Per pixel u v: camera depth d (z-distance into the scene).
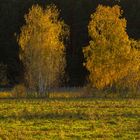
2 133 66.19
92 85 141.00
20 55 143.62
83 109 97.56
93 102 115.69
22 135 64.62
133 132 68.44
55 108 100.31
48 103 113.38
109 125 75.50
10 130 69.88
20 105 108.88
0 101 121.69
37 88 141.62
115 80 140.00
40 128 72.06
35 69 141.62
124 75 140.12
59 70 143.38
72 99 127.44
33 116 85.69
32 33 143.00
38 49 141.88
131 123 77.56
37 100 124.38
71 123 77.12
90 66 141.00
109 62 139.75
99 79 140.00
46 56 142.00
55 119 81.81
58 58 143.12
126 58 140.00
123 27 141.12
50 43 142.38
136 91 139.88
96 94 139.62
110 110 96.25
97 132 68.38
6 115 87.56
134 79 139.88
